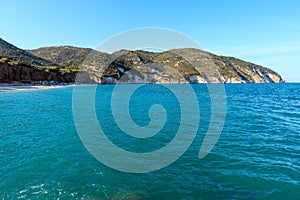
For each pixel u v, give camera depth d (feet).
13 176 27.81
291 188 24.49
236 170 29.27
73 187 25.13
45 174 28.40
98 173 28.63
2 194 23.75
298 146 39.34
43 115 74.33
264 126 56.65
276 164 31.07
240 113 79.15
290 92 221.05
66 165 31.27
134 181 26.53
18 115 74.23
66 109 88.79
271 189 24.39
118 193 23.97
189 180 26.68
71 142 42.68
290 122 62.44
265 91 231.71
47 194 23.75
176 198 22.94
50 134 48.98
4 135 48.21
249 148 38.40
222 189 24.56
